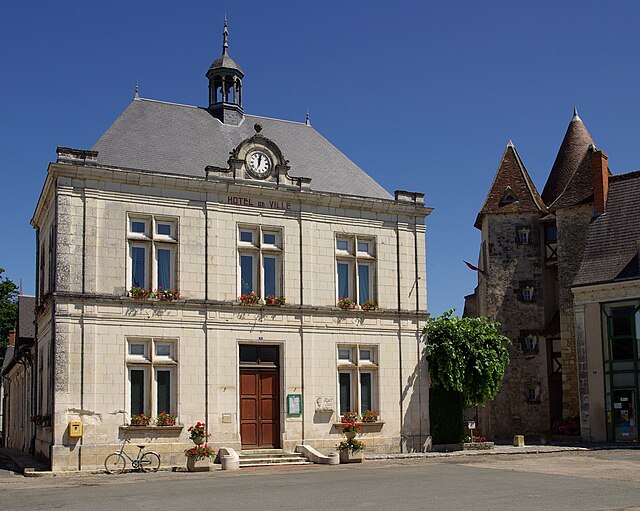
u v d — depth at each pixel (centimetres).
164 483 1652
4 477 1866
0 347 4472
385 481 1623
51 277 2170
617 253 2991
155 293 2109
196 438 2078
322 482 1620
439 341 2514
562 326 3259
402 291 2509
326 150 2661
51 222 2191
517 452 2447
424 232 2575
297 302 2330
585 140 3862
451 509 1209
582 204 3281
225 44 2644
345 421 2344
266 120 2656
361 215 2475
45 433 2203
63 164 2025
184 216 2188
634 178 3166
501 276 3509
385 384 2438
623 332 2877
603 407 2900
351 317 2408
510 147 3706
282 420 2266
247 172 2298
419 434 2462
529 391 3406
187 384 2128
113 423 2017
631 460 2105
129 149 2244
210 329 2178
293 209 2361
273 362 2297
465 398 2545
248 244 2289
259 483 1617
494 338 2561
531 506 1233
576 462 2058
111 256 2077
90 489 1547
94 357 2016
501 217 3562
